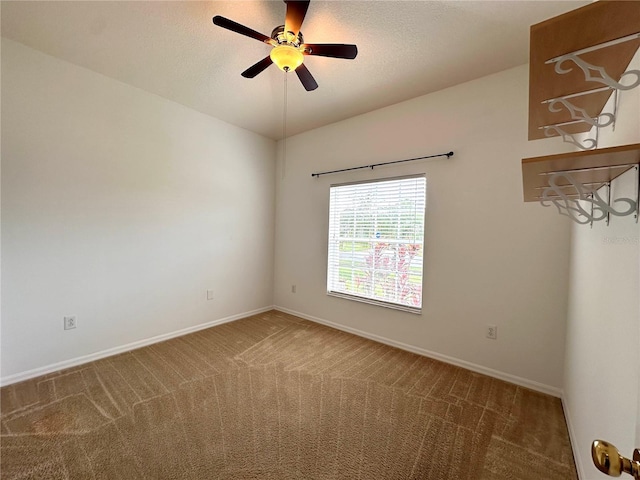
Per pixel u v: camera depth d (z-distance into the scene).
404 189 2.86
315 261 3.65
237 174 3.64
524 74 2.20
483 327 2.38
